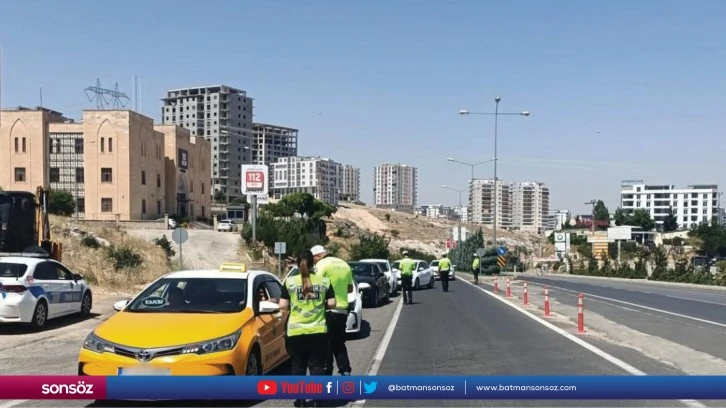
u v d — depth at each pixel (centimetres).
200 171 10106
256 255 4744
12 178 7894
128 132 7619
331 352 827
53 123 8062
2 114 7906
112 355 720
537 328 1571
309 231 5494
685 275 4616
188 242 5259
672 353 1184
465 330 1527
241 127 15700
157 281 914
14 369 1030
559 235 8831
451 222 16588
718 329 1587
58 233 3109
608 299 2712
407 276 2331
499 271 5638
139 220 7675
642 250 6706
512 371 999
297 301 758
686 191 17688
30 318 1412
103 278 2502
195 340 734
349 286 825
